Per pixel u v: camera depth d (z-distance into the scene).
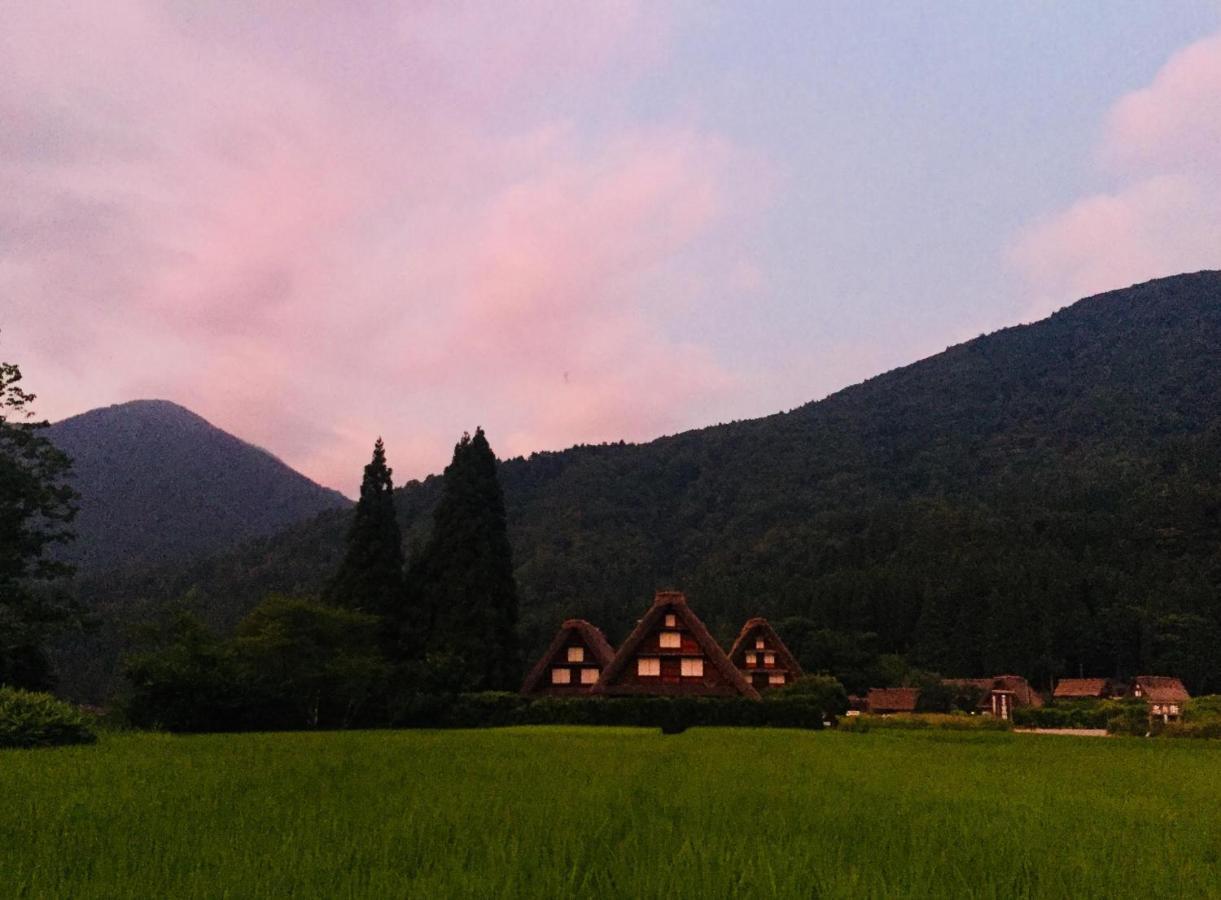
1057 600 108.25
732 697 49.09
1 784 13.53
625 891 7.27
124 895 6.79
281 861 7.89
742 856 8.63
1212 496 130.00
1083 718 69.75
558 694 56.97
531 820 10.45
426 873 7.75
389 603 53.84
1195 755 28.77
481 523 54.88
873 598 118.50
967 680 99.00
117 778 14.42
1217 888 8.23
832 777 17.22
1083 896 7.83
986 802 13.84
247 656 42.19
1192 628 99.75
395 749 22.61
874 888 7.61
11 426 38.97
